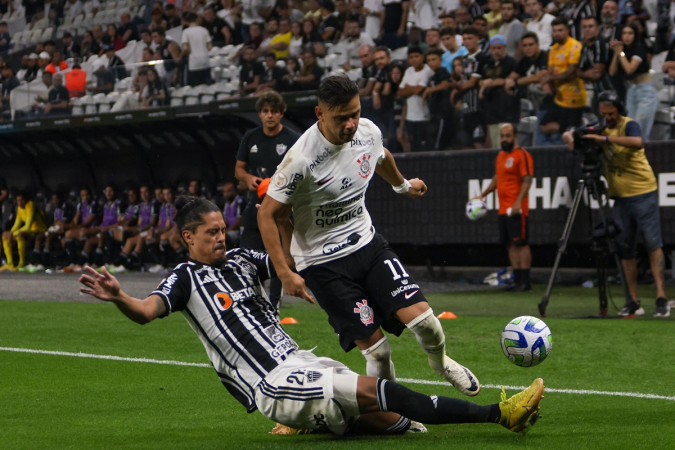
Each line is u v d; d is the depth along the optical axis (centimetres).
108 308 2031
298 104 2828
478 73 2356
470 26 2488
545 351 798
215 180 3331
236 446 696
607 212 1989
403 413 670
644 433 726
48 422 823
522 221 2186
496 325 1559
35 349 1370
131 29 3775
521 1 2497
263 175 1506
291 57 2862
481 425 776
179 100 3147
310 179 756
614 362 1171
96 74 3391
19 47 4303
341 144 758
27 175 3891
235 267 725
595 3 2323
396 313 768
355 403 667
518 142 2300
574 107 2198
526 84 2275
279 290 1523
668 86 2106
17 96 3647
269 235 743
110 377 1104
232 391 708
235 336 695
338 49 2792
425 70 2472
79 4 4125
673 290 2138
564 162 2202
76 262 3644
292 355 698
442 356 798
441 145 2447
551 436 717
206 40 3130
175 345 1406
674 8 2198
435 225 2442
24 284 2848
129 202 3503
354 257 784
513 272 2234
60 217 3709
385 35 2822
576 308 1827
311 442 706
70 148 3712
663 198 2086
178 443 714
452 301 2012
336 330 792
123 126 3409
